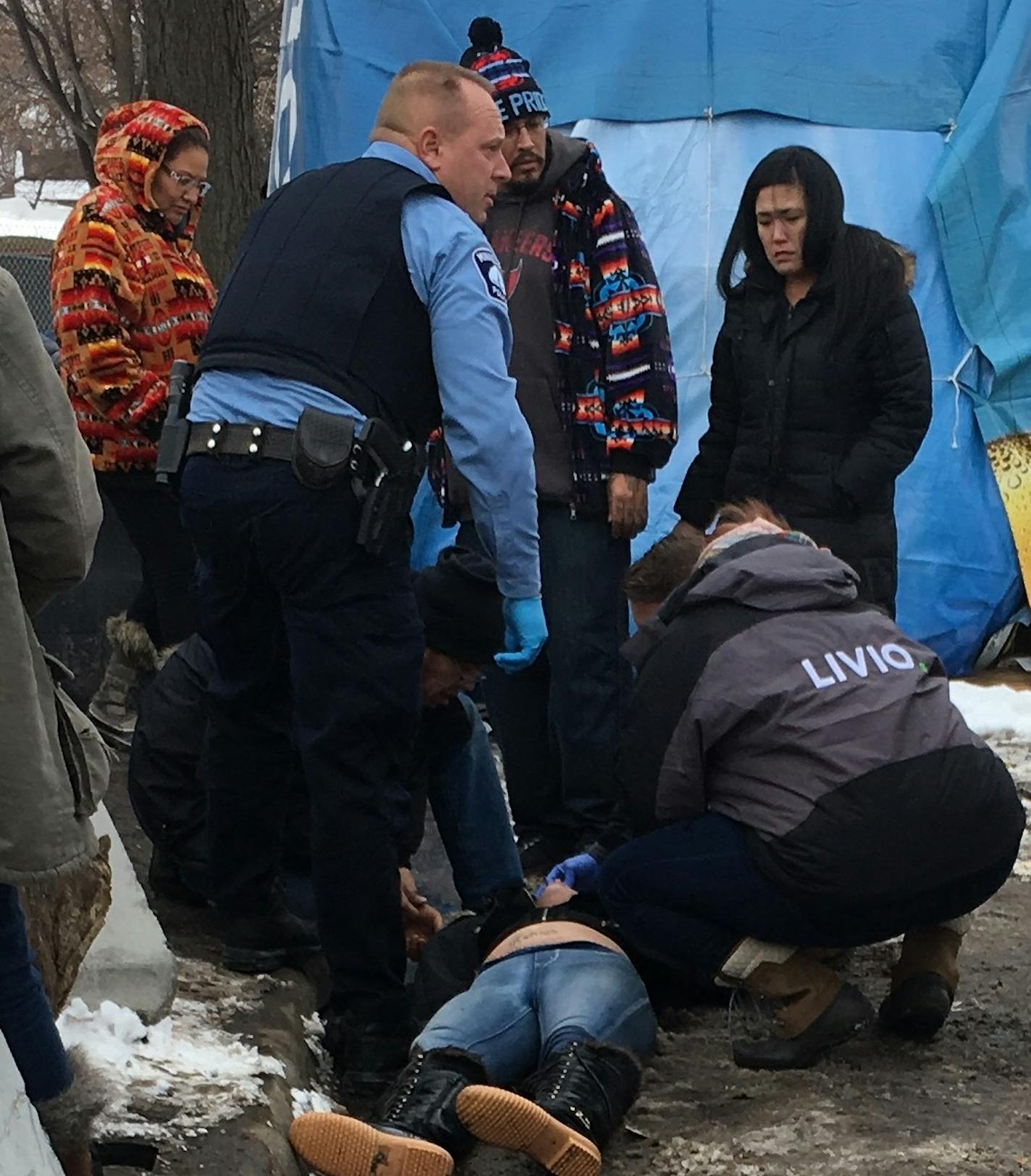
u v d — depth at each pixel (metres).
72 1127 2.15
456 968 3.45
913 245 7.38
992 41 7.39
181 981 3.40
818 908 3.18
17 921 2.10
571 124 7.33
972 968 3.92
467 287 3.06
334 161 7.11
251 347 3.07
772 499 4.81
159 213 4.93
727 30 7.27
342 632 3.04
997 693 6.91
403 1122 2.81
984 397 7.42
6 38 18.05
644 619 3.80
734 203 7.27
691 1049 3.44
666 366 4.55
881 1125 3.02
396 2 7.14
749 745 3.23
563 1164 2.72
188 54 7.61
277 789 3.38
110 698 5.34
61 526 2.04
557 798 4.84
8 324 1.99
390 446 3.03
